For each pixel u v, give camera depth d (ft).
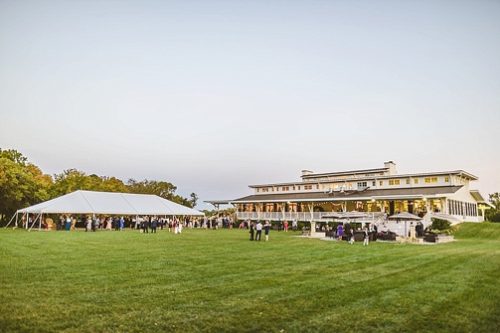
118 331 20.06
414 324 21.94
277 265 43.83
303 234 111.34
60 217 133.59
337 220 134.92
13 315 22.35
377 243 83.10
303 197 167.02
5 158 156.25
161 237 89.97
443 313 24.14
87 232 108.17
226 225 164.35
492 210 209.77
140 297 27.09
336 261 48.24
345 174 180.04
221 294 28.45
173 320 22.06
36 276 34.42
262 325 21.50
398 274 38.50
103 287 30.17
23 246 61.31
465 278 36.45
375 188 155.02
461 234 110.73
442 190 130.00
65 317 22.18
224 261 46.75
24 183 156.25
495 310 24.91
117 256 50.01
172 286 30.99
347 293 29.32
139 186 286.87
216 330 20.62
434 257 53.93
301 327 21.24
